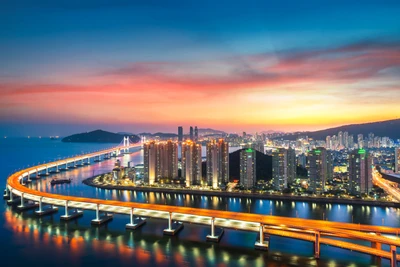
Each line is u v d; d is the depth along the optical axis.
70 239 183.38
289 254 159.25
